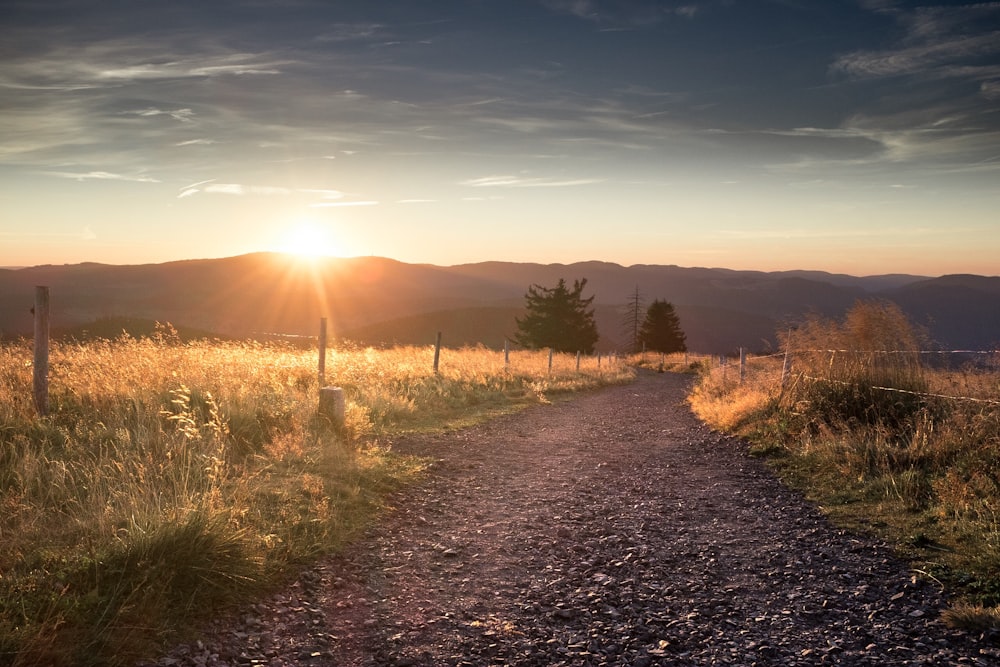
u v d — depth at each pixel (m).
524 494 8.23
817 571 5.50
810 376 12.02
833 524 6.79
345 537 6.04
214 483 6.09
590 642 4.23
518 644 4.19
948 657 3.98
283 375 14.41
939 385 10.33
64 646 3.55
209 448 7.41
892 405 10.22
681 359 52.28
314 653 3.97
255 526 5.59
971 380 9.77
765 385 13.75
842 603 4.84
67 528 4.97
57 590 4.01
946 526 6.16
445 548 6.04
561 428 14.24
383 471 8.45
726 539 6.44
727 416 13.47
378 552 5.81
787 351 13.34
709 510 7.52
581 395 22.81
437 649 4.10
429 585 5.15
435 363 20.11
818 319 12.93
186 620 4.12
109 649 3.63
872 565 5.59
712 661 3.98
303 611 4.51
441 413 14.91
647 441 12.54
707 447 11.62
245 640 4.04
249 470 7.27
